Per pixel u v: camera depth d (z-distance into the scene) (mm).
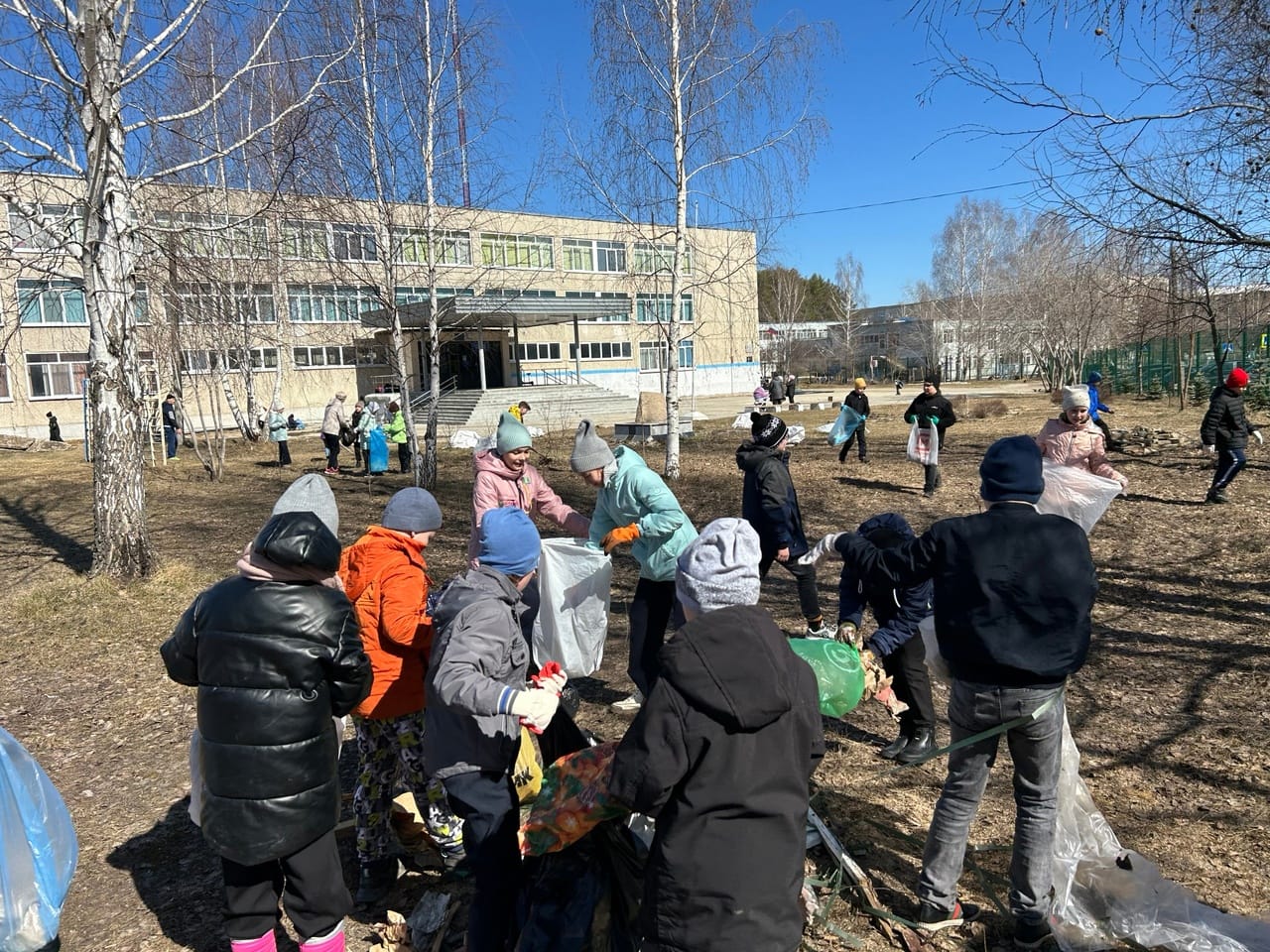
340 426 18438
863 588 3471
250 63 8250
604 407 35938
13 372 30641
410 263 14781
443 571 8164
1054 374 38438
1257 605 6199
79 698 5195
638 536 4273
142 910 3068
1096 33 4781
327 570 2406
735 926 1834
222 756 2309
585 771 2387
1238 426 9664
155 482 16406
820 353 67125
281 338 27625
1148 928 2627
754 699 1827
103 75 7172
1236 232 4828
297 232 12008
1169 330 6824
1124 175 4969
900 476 13117
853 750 4234
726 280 14430
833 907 2939
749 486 5348
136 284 8547
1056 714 2602
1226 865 3125
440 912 2859
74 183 8914
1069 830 2859
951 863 2783
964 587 2623
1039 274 34406
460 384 41406
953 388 48688
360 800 3045
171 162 10883
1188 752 4043
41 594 7277
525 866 2543
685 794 1870
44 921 2564
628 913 2291
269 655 2295
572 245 39094
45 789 2662
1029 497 2676
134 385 7809
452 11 13234
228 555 9469
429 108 13375
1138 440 15164
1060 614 2537
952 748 2746
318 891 2457
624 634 6176
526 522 2666
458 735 2494
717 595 2029
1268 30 4656
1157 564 7477
